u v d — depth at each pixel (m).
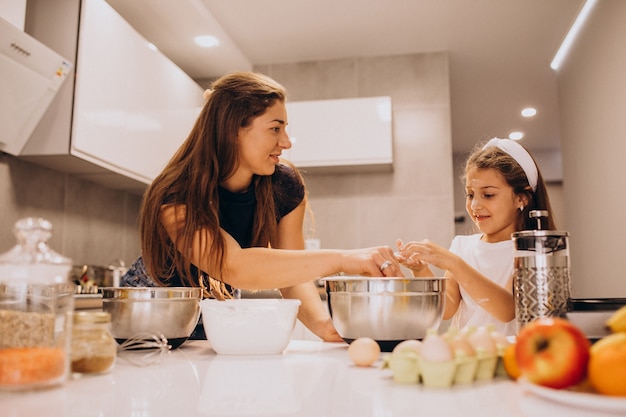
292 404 0.48
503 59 3.73
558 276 0.84
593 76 2.96
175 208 1.11
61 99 2.20
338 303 0.86
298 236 1.46
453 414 0.44
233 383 0.58
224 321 0.82
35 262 0.57
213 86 1.26
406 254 1.23
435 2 2.97
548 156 6.27
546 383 0.45
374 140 3.27
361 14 3.10
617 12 2.54
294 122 3.36
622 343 0.42
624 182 2.54
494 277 1.58
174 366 0.70
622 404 0.38
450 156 3.50
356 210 3.55
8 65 1.90
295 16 3.11
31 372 0.53
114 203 3.12
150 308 0.83
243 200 1.33
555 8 3.04
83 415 0.44
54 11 2.24
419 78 3.61
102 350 0.64
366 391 0.53
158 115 2.86
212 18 3.05
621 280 2.59
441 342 0.56
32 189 2.42
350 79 3.67
